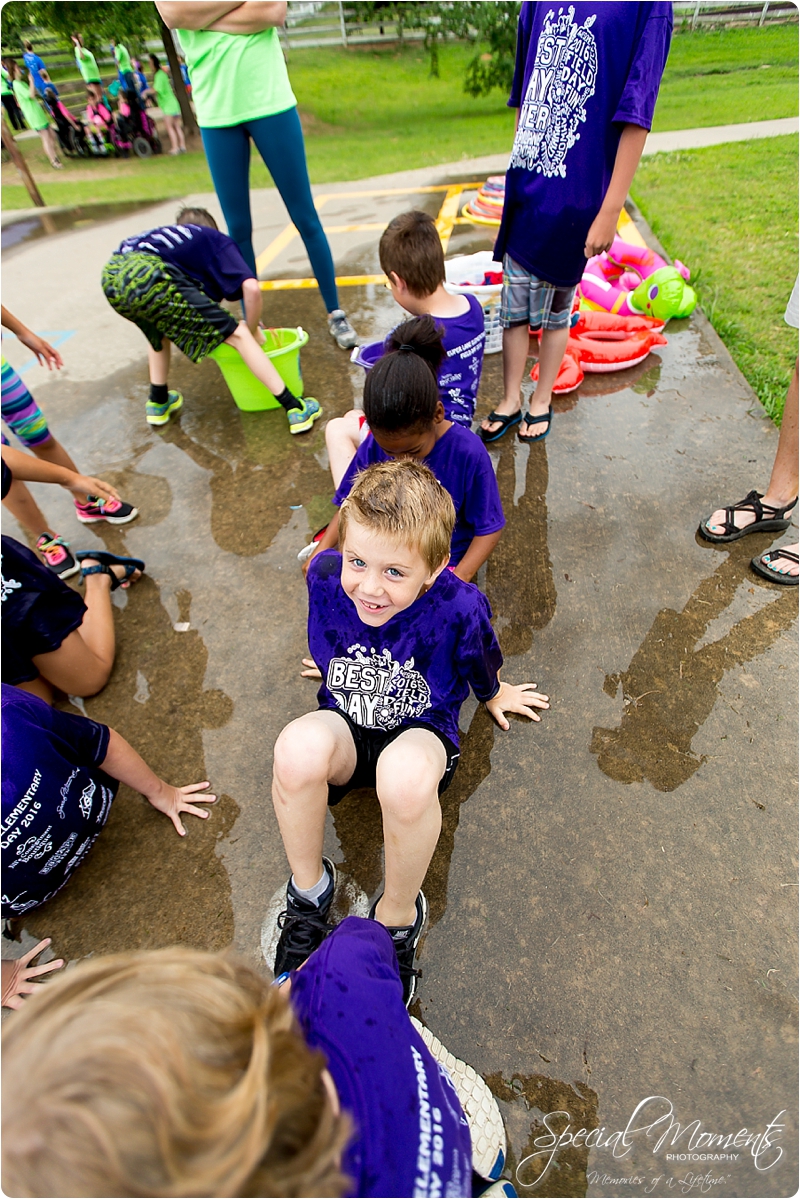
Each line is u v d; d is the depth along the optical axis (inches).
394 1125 30.8
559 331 107.0
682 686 79.4
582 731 75.7
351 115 435.5
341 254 197.2
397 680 58.4
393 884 55.2
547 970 58.1
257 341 135.7
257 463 121.8
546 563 94.9
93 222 270.5
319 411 130.9
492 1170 47.8
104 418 139.3
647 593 90.1
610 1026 54.9
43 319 184.1
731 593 89.5
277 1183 20.6
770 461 108.6
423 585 53.6
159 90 431.5
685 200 213.0
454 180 256.8
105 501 110.8
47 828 57.7
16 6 428.1
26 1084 19.5
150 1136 18.1
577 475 109.0
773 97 340.2
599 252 95.5
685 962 58.1
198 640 91.5
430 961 59.1
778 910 60.9
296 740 51.9
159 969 23.5
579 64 83.4
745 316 147.6
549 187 92.1
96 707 84.4
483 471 74.1
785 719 75.5
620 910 61.5
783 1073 52.2
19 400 100.5
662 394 125.3
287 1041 24.4
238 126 122.2
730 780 70.5
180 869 68.2
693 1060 53.1
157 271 106.0
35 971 61.6
